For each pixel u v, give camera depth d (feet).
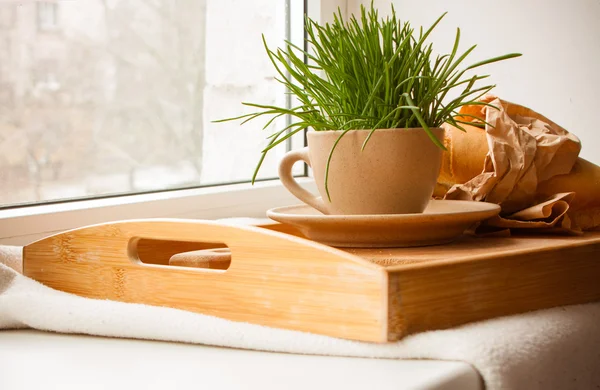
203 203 3.55
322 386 1.48
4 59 3.03
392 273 1.64
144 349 1.86
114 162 3.49
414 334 1.68
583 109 3.59
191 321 1.87
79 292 2.25
